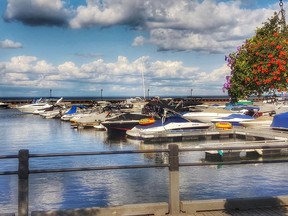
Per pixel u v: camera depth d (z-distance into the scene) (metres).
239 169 24.64
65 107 85.44
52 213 7.87
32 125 64.56
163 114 46.34
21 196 7.55
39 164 26.98
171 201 8.27
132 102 81.12
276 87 7.19
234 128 45.12
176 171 8.27
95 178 22.34
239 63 7.39
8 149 37.31
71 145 40.03
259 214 8.27
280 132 38.84
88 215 7.98
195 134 42.38
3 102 134.50
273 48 7.05
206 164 8.44
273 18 7.48
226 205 8.52
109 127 48.94
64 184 20.98
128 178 22.44
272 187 20.25
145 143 41.28
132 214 8.16
